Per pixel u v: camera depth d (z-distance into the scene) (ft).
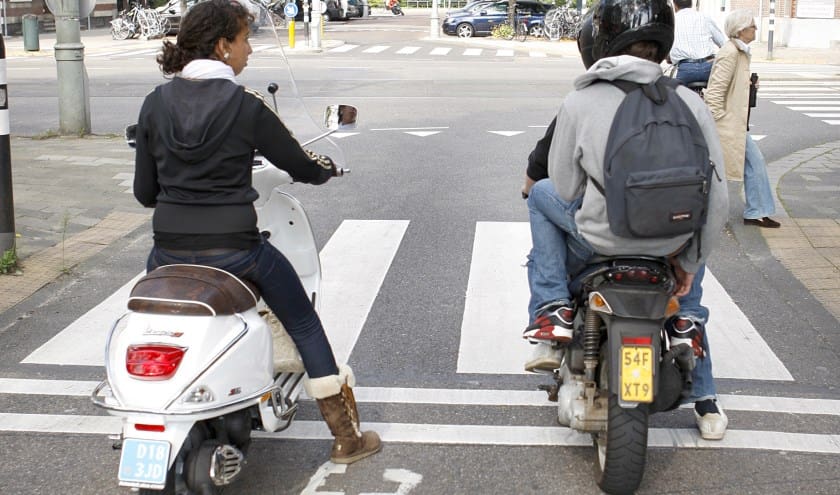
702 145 11.74
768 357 18.04
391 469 13.82
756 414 15.56
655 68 12.20
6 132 22.97
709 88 25.79
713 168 11.86
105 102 56.39
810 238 26.02
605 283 12.00
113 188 32.53
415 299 21.45
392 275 23.21
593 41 13.07
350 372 13.66
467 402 16.06
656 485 13.34
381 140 43.21
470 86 65.00
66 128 43.52
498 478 13.57
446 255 24.90
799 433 14.89
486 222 28.35
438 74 73.31
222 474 11.33
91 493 13.26
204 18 12.03
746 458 14.12
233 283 11.47
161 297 11.06
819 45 102.27
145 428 10.81
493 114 51.70
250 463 14.01
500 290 22.06
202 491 11.19
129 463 10.66
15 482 13.53
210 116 11.51
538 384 16.81
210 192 11.67
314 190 32.73
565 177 12.38
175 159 11.64
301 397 16.25
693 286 13.58
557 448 14.46
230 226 11.62
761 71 76.84
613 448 12.09
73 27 42.73
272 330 14.10
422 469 13.82
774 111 54.39
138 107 54.34
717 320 20.08
